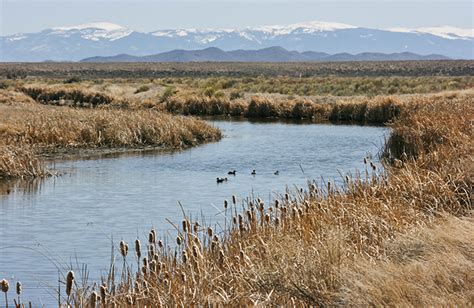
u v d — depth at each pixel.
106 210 23.23
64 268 15.98
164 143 41.22
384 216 14.68
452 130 26.48
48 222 21.30
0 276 15.47
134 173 31.44
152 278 11.34
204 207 23.52
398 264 11.07
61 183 28.59
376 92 85.19
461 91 63.56
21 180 29.16
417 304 9.20
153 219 21.62
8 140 34.41
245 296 10.41
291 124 56.19
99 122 41.16
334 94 84.56
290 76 162.75
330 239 11.91
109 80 123.56
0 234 19.67
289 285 10.51
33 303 13.41
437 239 11.61
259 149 40.09
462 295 9.33
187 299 10.33
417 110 39.12
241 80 111.31
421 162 21.02
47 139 37.88
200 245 12.62
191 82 107.50
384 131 49.31
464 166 18.48
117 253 17.34
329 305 9.92
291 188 26.88
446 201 16.27
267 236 13.51
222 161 35.41
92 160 35.22
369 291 9.62
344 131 50.03
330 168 32.59
